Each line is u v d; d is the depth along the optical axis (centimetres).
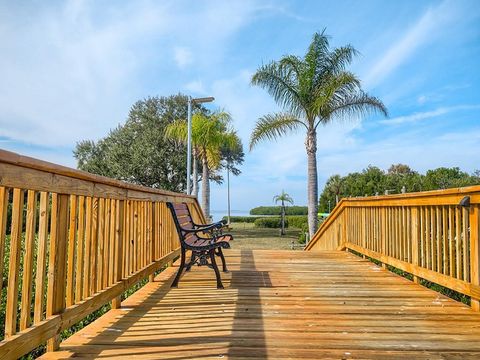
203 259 378
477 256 284
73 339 225
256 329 244
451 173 2544
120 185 289
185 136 1612
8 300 163
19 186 162
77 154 2630
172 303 313
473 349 212
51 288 198
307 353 204
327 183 3509
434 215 360
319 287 375
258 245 1530
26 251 178
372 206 530
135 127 2533
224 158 2923
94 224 257
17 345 162
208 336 230
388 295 342
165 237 486
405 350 210
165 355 200
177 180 2359
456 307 301
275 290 362
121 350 207
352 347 214
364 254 559
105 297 265
